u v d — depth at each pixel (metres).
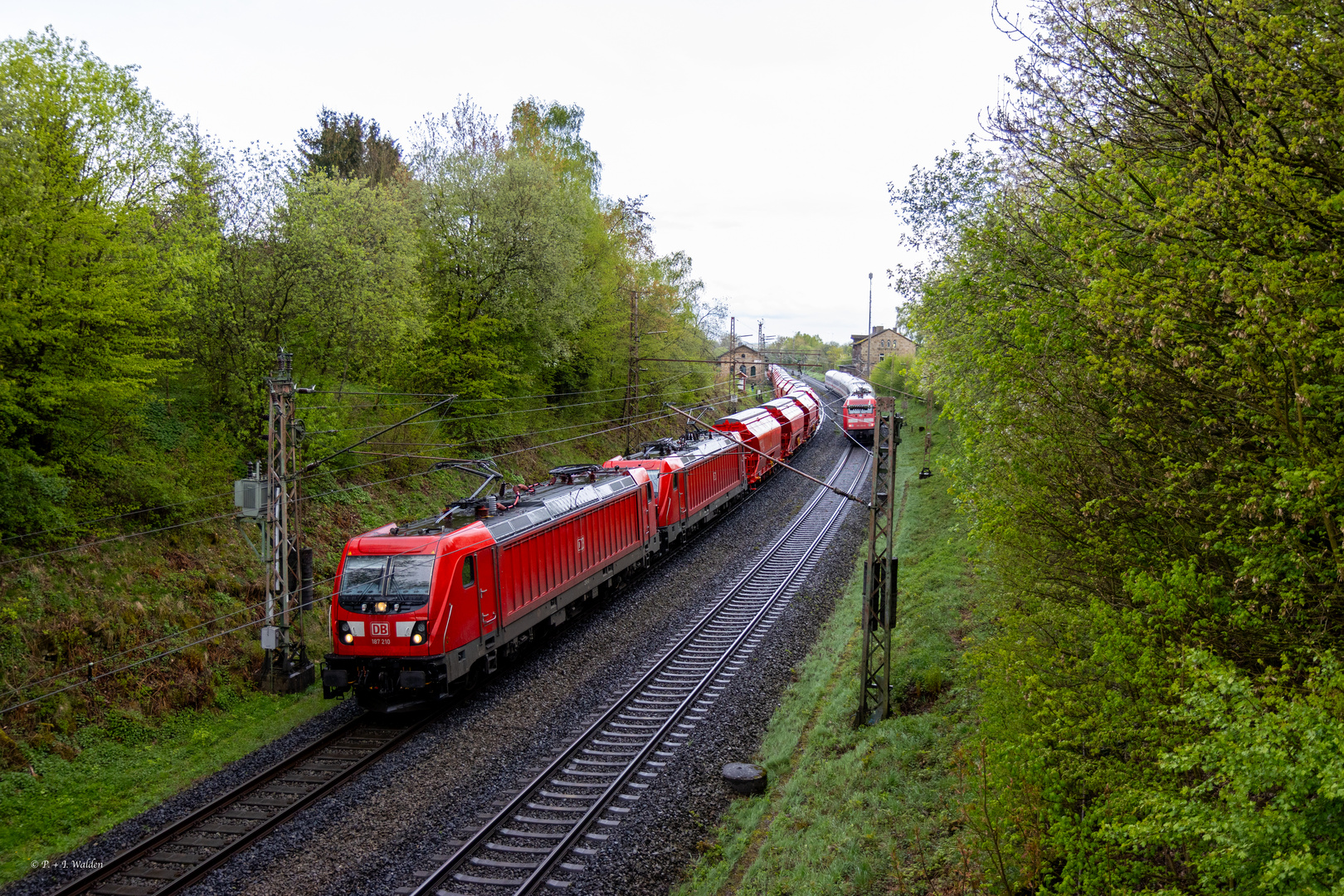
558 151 46.94
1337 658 5.80
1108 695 7.21
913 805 11.10
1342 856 4.38
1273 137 6.77
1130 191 7.64
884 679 14.91
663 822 12.00
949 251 15.38
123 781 13.35
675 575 26.56
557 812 12.19
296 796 12.62
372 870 10.65
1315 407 6.20
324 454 23.69
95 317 15.70
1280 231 6.49
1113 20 8.58
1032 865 7.74
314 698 16.81
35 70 15.57
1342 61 5.98
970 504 10.33
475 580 16.33
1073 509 8.57
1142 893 5.71
